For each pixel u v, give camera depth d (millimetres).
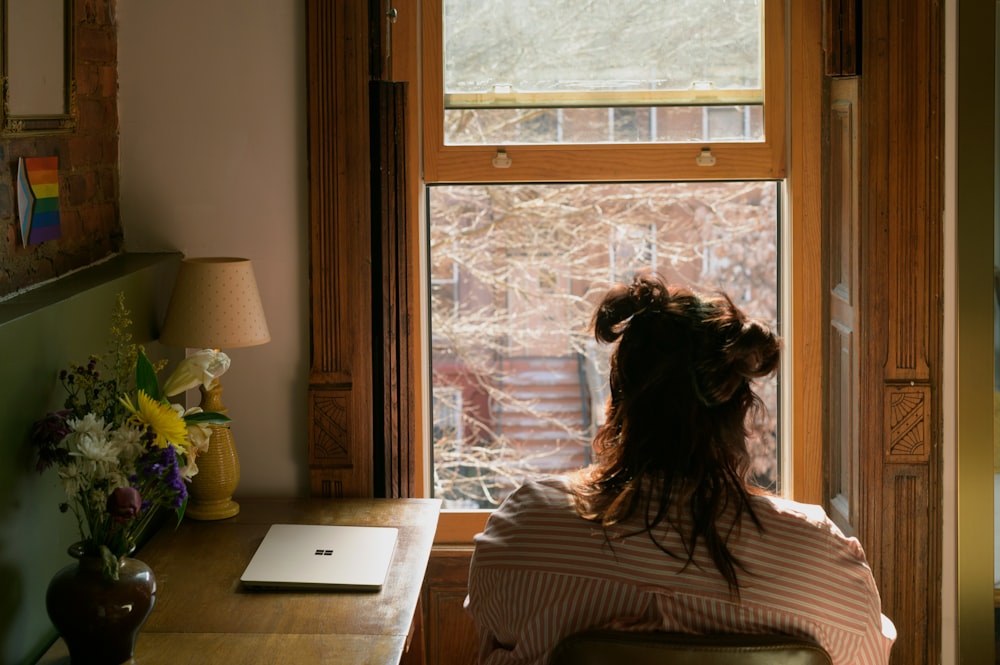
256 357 2869
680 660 1345
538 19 2871
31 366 1899
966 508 2766
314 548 2357
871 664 1447
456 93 2891
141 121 2803
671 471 1439
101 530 1792
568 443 6418
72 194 2471
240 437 2895
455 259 5715
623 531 1421
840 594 1431
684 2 2871
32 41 2186
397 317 2832
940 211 2756
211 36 2783
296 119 2803
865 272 2770
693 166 2893
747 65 2883
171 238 2838
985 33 2670
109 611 1762
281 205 2826
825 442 2949
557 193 5727
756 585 1406
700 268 6180
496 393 6000
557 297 5715
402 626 1997
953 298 2746
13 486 1836
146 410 1881
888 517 2816
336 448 2840
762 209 6133
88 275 2406
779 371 3008
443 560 2951
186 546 2426
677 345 1438
